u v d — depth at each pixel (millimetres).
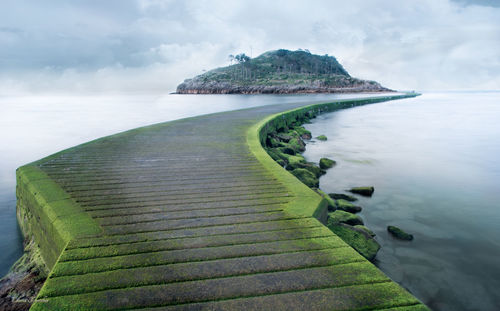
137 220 3365
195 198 4059
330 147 13781
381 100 54031
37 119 25547
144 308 2039
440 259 4535
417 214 6289
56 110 36469
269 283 2285
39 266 3773
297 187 4512
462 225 5770
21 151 13273
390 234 5344
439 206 6754
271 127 13586
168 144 7930
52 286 2225
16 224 5715
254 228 3176
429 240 5141
